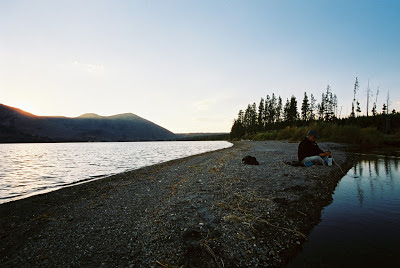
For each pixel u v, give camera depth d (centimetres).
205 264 308
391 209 496
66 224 488
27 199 743
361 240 362
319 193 613
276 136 4656
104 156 3045
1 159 2608
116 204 612
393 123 4759
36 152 4519
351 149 1898
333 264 300
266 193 607
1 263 341
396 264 293
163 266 304
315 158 985
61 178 1208
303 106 7200
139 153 3622
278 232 396
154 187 792
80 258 341
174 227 416
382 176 834
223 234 384
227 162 1249
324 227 414
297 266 302
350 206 521
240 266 306
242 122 10694
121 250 355
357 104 5931
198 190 665
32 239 422
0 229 488
